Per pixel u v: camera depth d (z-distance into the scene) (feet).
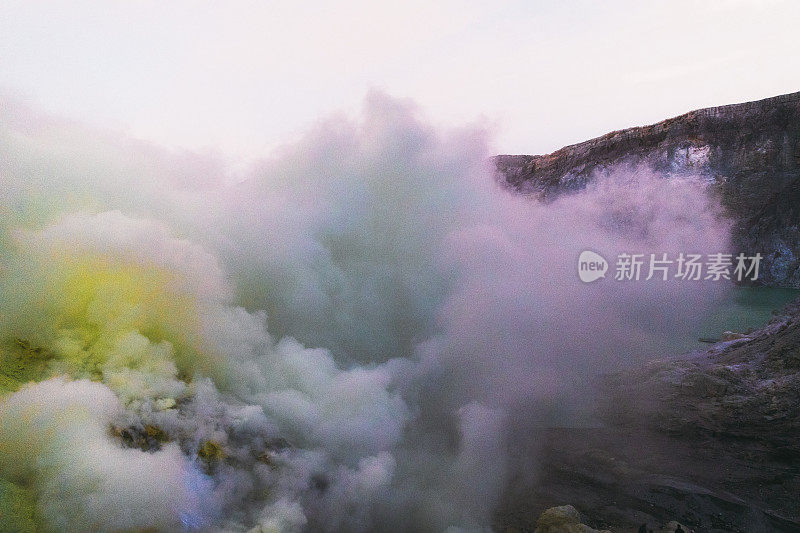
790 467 24.57
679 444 27.55
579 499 21.81
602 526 19.74
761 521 20.29
